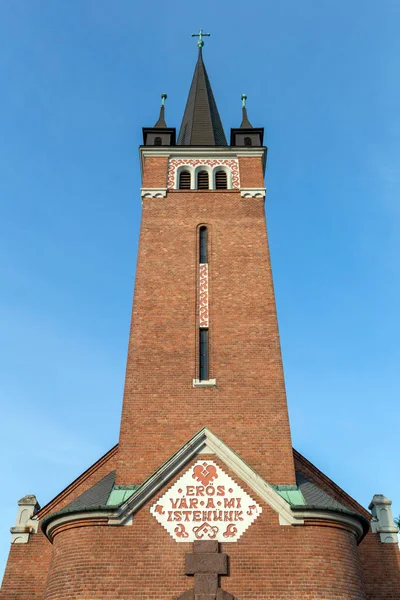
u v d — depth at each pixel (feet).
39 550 79.25
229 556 62.23
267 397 76.69
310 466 86.38
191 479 67.46
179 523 64.34
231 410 75.46
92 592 59.72
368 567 78.23
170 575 60.95
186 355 80.48
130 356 80.12
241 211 97.96
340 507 65.57
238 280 88.69
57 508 82.99
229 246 92.73
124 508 64.64
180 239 93.61
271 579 60.70
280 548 62.59
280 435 73.41
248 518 64.80
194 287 87.81
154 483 66.64
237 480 67.41
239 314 84.74
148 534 63.52
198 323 84.02
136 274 89.04
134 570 61.11
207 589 59.93
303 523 64.13
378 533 80.74
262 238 93.91
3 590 76.13
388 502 83.15
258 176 103.65
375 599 75.97
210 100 131.54
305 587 60.03
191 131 117.50
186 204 98.84
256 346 81.46
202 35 149.69
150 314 84.38
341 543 63.93
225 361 79.97
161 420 74.49
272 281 88.89
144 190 100.42
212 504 65.72
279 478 70.23
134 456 71.61
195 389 77.25
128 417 74.54
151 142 110.73
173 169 104.58
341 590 60.39
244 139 111.75
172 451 72.13
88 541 63.10
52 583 62.59
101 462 86.33
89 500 68.23
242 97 121.08
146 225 95.50
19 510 82.43
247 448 72.38
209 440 70.64
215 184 103.40
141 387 77.25
